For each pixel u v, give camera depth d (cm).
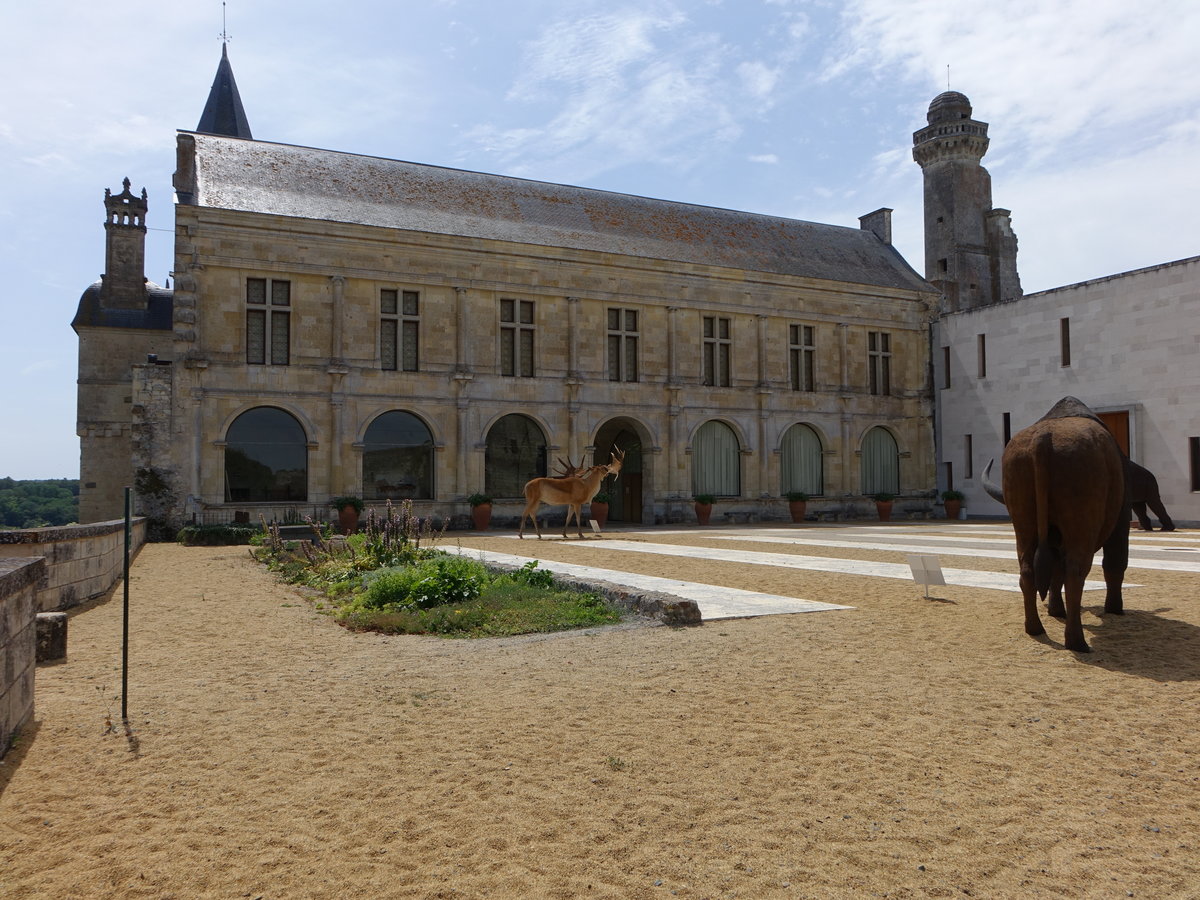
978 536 2384
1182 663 739
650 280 3322
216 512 2619
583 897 352
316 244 2794
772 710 613
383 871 373
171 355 3931
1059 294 3281
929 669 732
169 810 439
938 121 4981
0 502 7425
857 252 4188
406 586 1113
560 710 617
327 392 2789
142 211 4044
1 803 446
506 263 3069
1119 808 446
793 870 377
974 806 447
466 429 2969
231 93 5025
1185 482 2823
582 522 3172
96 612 1116
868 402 3759
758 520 3478
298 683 707
